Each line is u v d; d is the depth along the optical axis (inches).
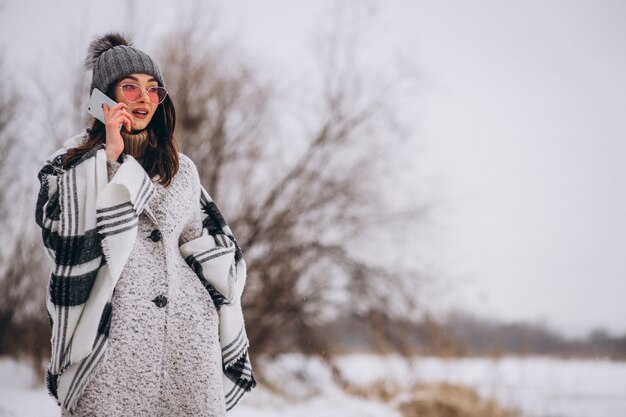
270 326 604.7
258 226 623.5
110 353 94.8
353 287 607.2
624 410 469.4
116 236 94.1
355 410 452.8
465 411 436.1
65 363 93.4
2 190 546.6
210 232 111.9
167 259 100.6
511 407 435.5
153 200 103.8
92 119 109.4
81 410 94.0
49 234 96.0
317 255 624.4
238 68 669.3
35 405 320.8
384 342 572.7
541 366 523.5
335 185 639.8
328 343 603.2
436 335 518.6
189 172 109.4
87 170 95.5
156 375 96.8
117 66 104.7
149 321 97.2
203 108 641.0
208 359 100.3
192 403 98.7
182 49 657.0
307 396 530.0
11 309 536.7
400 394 494.9
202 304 101.7
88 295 94.2
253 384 110.4
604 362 697.0
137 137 104.9
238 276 109.4
